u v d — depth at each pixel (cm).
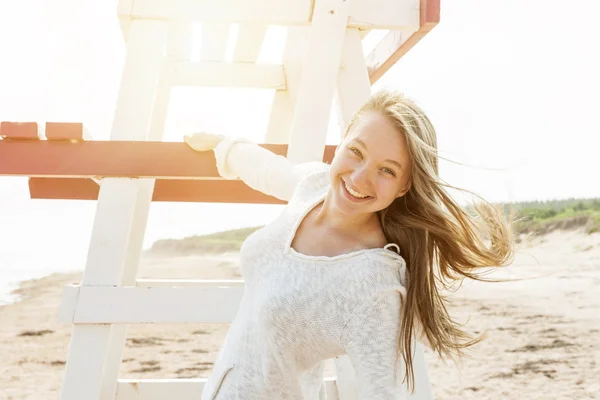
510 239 124
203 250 1762
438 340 117
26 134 185
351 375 185
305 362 118
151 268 1384
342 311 106
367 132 104
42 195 261
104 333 180
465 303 783
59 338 630
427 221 113
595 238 1369
